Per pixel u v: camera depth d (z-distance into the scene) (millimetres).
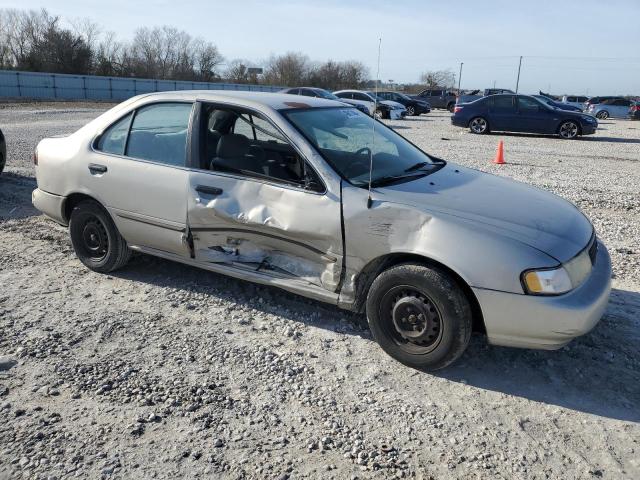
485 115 19547
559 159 13023
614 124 28406
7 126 18406
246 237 4066
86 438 2912
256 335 4004
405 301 3500
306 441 2936
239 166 4074
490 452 2889
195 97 4348
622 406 3273
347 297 3770
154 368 3562
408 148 4707
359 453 2854
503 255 3230
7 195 7848
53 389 3316
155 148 4480
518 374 3588
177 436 2947
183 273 5070
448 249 3322
